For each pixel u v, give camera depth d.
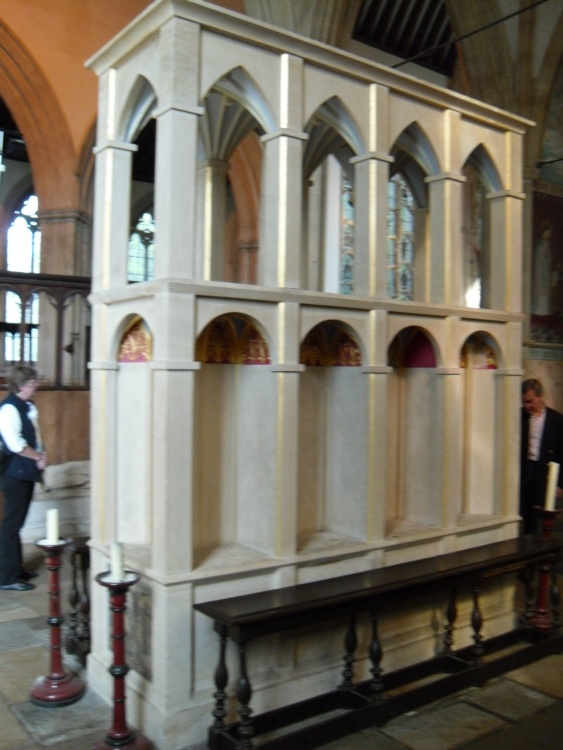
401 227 12.19
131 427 3.61
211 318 3.13
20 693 3.57
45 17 10.34
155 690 3.10
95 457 3.67
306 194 5.01
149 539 3.57
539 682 3.86
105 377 3.61
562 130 10.74
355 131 3.78
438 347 4.06
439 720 3.42
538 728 3.28
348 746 3.16
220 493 3.62
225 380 3.63
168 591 3.03
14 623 4.61
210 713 3.14
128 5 11.03
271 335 3.34
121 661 2.96
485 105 4.25
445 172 4.11
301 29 9.09
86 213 11.34
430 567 3.71
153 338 3.12
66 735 3.15
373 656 3.40
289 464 3.39
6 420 5.28
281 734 3.23
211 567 3.18
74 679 3.55
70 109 10.75
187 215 3.06
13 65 10.26
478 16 10.26
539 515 4.81
